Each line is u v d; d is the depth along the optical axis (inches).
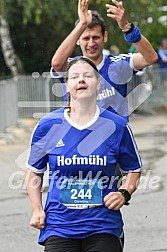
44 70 1486.2
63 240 295.1
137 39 364.8
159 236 490.3
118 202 296.7
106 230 294.5
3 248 468.1
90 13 358.0
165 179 687.1
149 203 589.6
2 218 547.8
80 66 299.9
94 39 382.9
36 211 302.2
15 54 1467.8
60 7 1327.5
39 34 1457.9
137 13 1343.5
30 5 1253.1
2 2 1343.5
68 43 356.2
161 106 1252.5
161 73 1252.5
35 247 471.2
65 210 296.4
